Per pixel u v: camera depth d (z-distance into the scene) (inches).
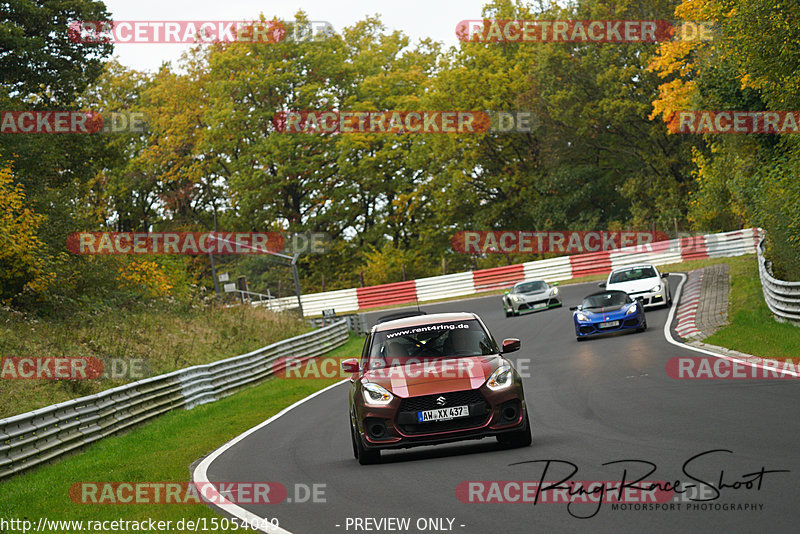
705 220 5147.6
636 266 3289.9
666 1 5954.7
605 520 665.6
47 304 3105.3
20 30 3698.3
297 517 821.2
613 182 6781.5
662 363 1834.4
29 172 3585.1
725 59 3137.3
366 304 5610.2
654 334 2460.6
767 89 2215.8
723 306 2807.6
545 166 6781.5
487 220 6998.0
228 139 7352.4
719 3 2212.1
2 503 1121.4
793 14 2027.6
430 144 6983.3
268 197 7416.3
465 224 7372.1
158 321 3444.9
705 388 1414.9
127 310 3491.6
